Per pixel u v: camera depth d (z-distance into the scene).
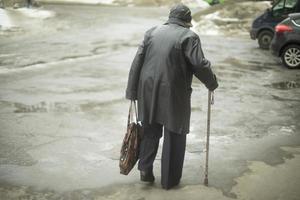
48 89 13.77
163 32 6.66
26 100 12.41
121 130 10.03
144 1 52.12
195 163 8.21
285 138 9.81
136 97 6.93
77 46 23.17
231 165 8.17
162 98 6.64
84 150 8.77
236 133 10.06
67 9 41.81
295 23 18.31
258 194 7.03
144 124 6.87
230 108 12.09
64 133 9.73
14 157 8.32
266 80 15.95
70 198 6.79
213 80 6.55
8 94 13.06
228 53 22.16
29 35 26.97
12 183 7.23
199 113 11.48
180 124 6.73
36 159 8.25
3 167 7.84
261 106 12.42
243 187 7.27
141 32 29.45
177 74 6.57
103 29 30.45
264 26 23.80
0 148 8.74
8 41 24.59
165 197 6.86
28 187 7.11
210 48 23.80
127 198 6.81
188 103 6.80
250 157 8.62
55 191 7.00
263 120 11.12
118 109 11.69
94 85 14.42
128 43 24.58
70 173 7.67
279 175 7.79
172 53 6.52
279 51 18.62
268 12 23.77
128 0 52.44
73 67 17.61
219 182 7.43
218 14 33.81
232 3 35.41
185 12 6.73
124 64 18.38
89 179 7.45
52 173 7.65
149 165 7.06
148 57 6.73
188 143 9.27
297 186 7.36
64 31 28.98
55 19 33.81
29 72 16.47
